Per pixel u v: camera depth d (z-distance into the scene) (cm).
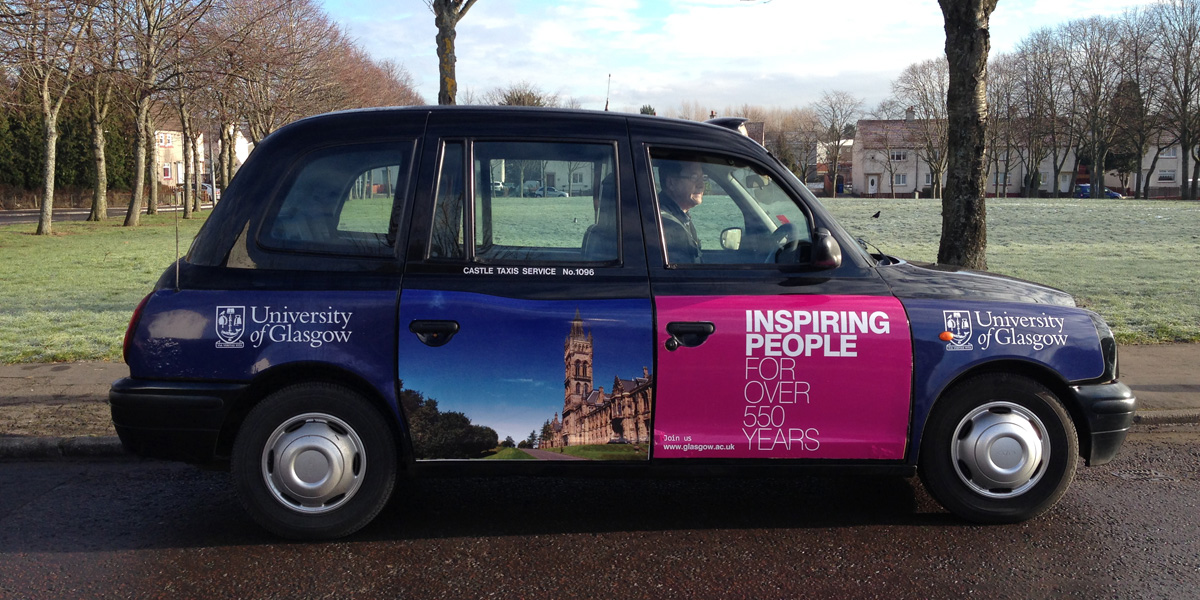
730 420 396
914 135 8469
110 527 432
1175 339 905
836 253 397
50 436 564
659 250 403
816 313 396
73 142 5628
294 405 397
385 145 407
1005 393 413
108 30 2561
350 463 402
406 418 394
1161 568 379
